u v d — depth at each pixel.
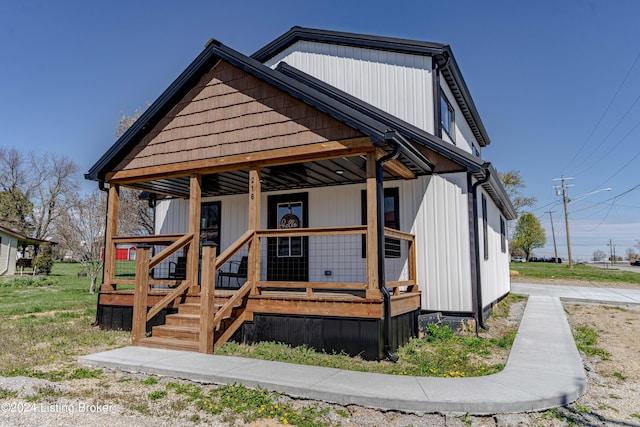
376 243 5.31
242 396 3.72
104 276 7.34
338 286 5.49
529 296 12.31
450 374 4.34
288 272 8.46
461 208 6.99
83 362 4.84
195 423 3.21
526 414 3.41
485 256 8.48
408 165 6.63
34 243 28.58
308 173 7.25
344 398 3.58
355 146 5.54
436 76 8.05
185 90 7.02
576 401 3.76
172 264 10.01
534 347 5.55
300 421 3.25
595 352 5.66
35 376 4.38
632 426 3.24
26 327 7.02
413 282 6.71
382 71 8.42
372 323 5.15
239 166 6.51
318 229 5.73
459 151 6.94
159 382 4.25
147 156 7.22
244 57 6.34
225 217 9.47
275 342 5.68
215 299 6.27
